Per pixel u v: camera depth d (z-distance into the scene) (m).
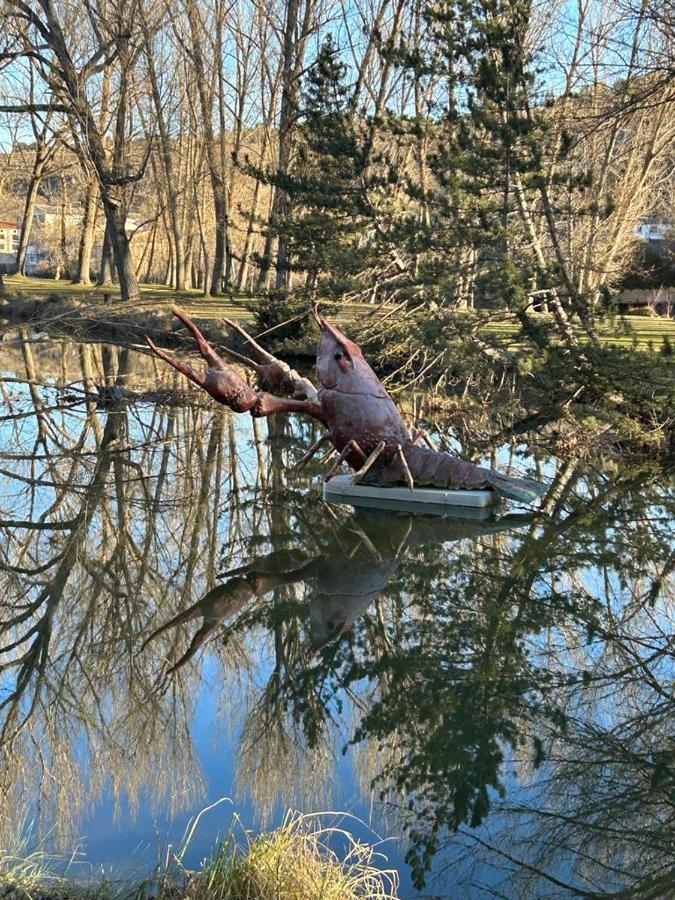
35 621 8.05
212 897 3.77
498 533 10.98
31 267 71.69
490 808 5.17
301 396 12.05
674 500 12.69
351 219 20.30
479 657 7.36
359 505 12.12
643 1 15.02
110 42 28.19
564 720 6.32
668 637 7.86
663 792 5.38
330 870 4.01
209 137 40.66
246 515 11.55
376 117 17.56
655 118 25.67
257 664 7.14
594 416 15.64
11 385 21.92
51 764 5.54
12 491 12.63
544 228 19.69
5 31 26.19
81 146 29.08
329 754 5.75
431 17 15.82
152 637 7.66
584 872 4.57
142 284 55.03
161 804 5.07
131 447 15.83
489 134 16.42
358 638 7.71
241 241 54.53
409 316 17.78
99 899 3.88
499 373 19.69
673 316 34.66
